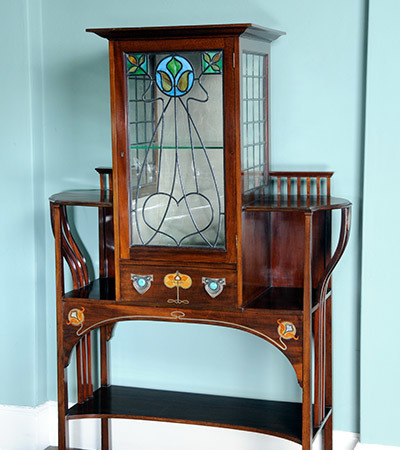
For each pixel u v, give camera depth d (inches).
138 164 104.4
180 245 104.3
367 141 109.1
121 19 121.6
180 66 101.0
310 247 99.2
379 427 114.0
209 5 116.8
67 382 120.3
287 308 102.6
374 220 110.2
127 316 108.3
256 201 107.5
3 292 129.9
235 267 102.2
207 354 123.9
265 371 121.1
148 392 124.8
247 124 103.6
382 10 106.3
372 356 113.0
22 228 127.3
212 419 112.0
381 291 111.3
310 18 112.3
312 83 113.3
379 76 107.4
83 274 119.5
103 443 127.9
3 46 123.9
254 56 106.2
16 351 130.4
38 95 126.0
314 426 108.5
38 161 127.0
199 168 102.0
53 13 124.7
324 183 113.7
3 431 132.3
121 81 103.5
